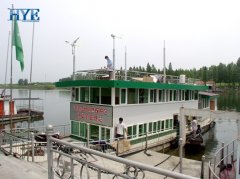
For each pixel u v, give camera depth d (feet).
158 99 82.07
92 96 69.87
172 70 390.42
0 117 145.38
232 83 482.28
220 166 53.62
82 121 71.46
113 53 67.36
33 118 170.81
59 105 284.41
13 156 38.81
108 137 65.77
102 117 66.80
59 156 22.74
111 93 65.62
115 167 43.57
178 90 93.30
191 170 55.67
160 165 58.65
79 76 73.92
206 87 114.32
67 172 23.08
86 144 60.95
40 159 43.39
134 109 71.61
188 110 67.62
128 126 69.56
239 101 288.51
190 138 87.81
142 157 64.13
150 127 78.07
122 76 70.13
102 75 72.84
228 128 145.38
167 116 85.92
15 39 58.90
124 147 63.36
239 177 39.14
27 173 27.61
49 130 21.31
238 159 39.27
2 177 26.25
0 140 44.29
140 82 70.59
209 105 135.13
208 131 130.31
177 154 83.61
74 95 74.84
